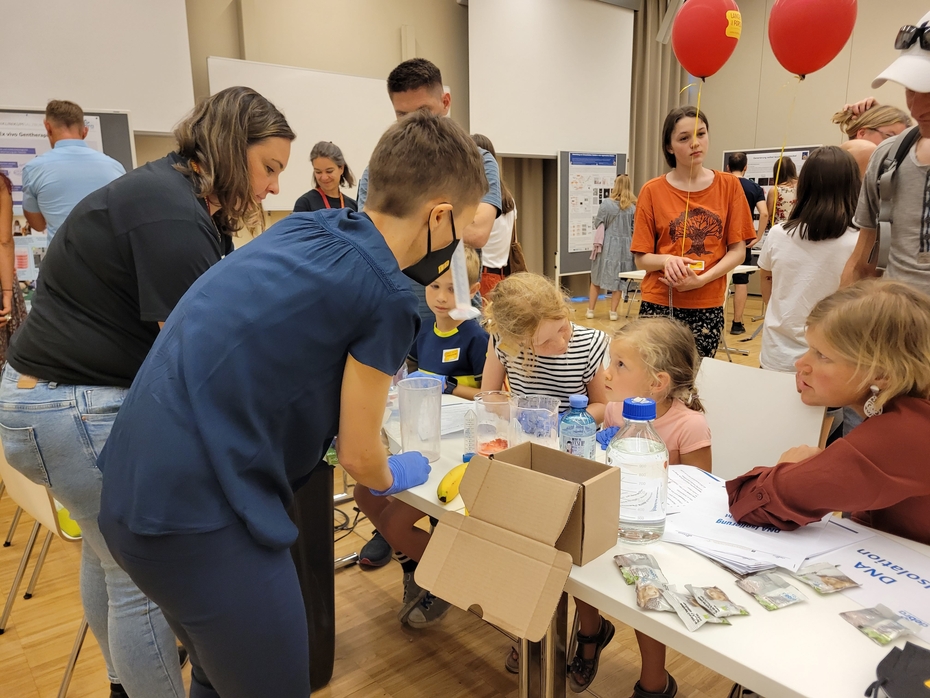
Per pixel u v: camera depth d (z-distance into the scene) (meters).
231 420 0.85
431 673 1.71
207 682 1.07
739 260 2.44
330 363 0.89
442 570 0.94
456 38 6.00
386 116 5.31
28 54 3.58
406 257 0.97
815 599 0.85
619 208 6.36
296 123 4.83
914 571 0.91
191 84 4.18
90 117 3.74
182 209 1.15
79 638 1.59
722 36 2.39
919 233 1.76
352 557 2.26
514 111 6.10
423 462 1.29
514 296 1.66
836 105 7.14
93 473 1.21
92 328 1.17
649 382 1.49
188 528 0.84
